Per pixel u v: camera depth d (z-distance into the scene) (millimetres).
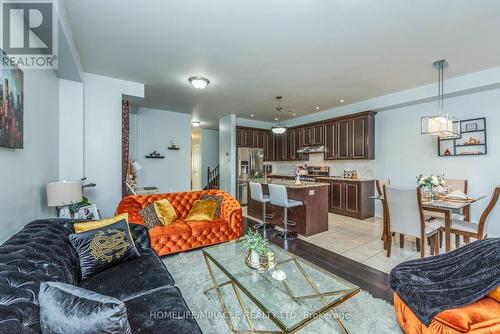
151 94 4680
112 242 1884
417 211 2656
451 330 1231
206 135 9336
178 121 6281
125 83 3922
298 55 3025
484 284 1358
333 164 6164
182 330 1154
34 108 2324
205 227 3061
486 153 3725
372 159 5238
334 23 2342
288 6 2090
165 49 2885
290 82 3998
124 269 1784
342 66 3365
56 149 3094
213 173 9195
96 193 3684
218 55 3037
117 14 2219
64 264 1452
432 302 1367
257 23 2350
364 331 1639
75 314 820
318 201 3979
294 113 6465
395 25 2371
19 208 1965
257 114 6594
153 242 2760
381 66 3348
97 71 3549
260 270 1855
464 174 3971
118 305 844
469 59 3133
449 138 4121
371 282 2338
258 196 4062
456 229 2764
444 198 3094
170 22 2342
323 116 6215
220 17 2256
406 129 4719
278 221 4441
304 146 6711
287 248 3277
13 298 944
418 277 1612
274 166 7898
